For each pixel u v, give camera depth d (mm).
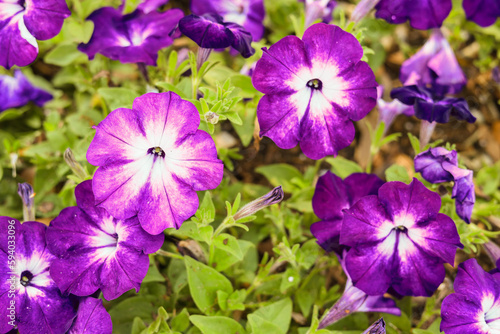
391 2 436
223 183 491
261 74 379
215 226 478
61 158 491
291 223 467
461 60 595
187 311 436
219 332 402
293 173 512
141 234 375
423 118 416
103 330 373
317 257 441
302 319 455
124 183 369
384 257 390
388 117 463
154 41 430
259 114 384
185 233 395
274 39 565
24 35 404
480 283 380
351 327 451
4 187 509
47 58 491
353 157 574
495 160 573
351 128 395
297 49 378
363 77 386
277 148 573
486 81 585
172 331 406
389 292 413
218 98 394
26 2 401
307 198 484
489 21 472
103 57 501
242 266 461
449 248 382
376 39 560
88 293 376
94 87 503
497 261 398
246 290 452
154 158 374
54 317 380
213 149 365
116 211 369
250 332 406
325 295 455
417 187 377
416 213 381
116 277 376
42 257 382
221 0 475
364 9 415
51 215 491
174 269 445
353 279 387
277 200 380
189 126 364
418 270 391
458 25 560
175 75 439
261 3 478
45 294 381
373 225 384
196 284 412
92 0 485
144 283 445
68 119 501
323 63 382
